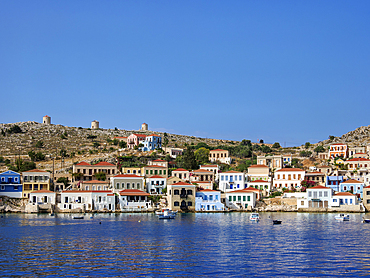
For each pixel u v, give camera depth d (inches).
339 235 4584.2
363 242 4138.8
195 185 7573.8
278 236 4525.1
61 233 4682.6
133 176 7780.5
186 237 4448.8
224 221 5964.6
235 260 3366.1
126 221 5915.4
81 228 5113.2
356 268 3115.2
